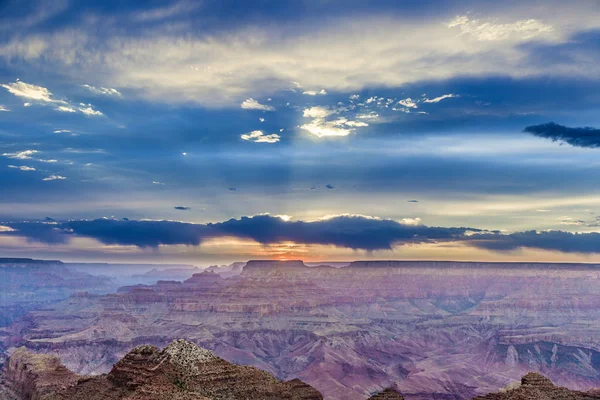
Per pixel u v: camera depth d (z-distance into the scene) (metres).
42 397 193.88
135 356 192.38
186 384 181.50
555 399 197.00
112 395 179.12
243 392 186.38
